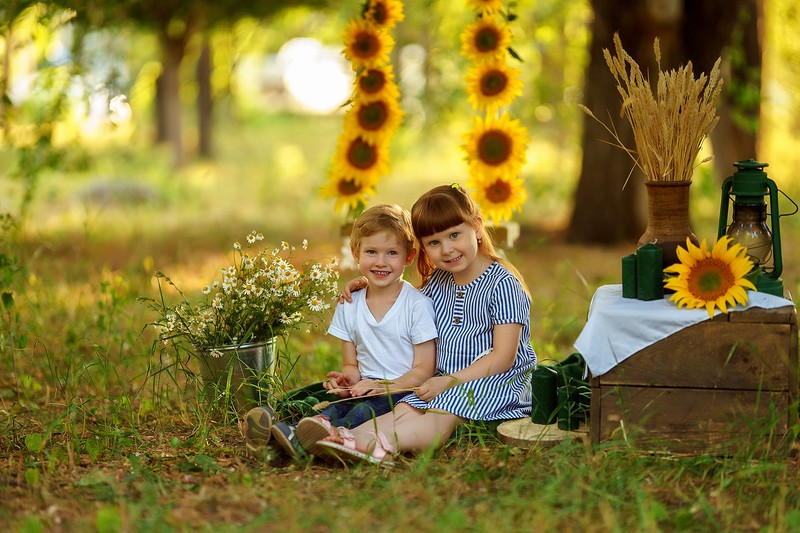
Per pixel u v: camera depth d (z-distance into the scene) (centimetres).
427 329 503
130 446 491
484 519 372
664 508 391
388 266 498
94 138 2852
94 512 393
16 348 647
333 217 1573
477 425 480
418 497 403
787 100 1638
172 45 2067
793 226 1324
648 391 442
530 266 1102
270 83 4931
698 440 440
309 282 550
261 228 1497
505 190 652
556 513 387
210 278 991
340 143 693
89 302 835
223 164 2655
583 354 442
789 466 432
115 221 1551
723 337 432
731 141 1371
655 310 439
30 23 976
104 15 1094
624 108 465
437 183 2084
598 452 434
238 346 523
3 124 958
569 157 2031
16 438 503
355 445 448
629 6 1109
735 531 373
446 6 1513
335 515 383
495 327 498
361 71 686
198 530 373
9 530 375
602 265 1098
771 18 1476
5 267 695
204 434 483
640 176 1255
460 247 495
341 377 513
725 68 1134
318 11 1791
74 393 582
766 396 432
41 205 1711
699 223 1389
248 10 1708
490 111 652
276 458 462
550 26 1502
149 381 627
